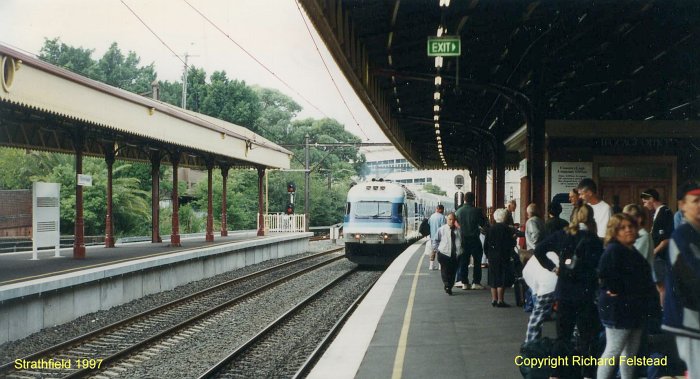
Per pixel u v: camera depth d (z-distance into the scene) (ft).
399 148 100.17
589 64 54.95
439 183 340.80
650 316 18.61
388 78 62.23
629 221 18.58
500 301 38.78
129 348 35.42
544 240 22.24
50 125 58.80
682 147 60.95
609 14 42.57
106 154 75.25
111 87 58.34
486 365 24.63
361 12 43.68
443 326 32.76
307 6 31.53
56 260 58.80
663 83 59.41
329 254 117.50
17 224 121.49
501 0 42.04
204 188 167.12
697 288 14.32
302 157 246.68
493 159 88.38
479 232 47.37
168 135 69.05
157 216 87.86
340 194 212.02
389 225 89.10
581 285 21.59
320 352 35.63
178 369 32.04
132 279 56.75
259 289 62.54
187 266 70.13
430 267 61.77
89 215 124.57
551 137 61.00
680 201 16.20
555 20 45.42
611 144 61.11
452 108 81.00
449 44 40.27
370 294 45.06
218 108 237.86
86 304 48.75
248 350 36.60
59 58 218.59
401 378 22.80
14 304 39.91
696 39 46.52
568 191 60.90
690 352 14.46
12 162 136.98
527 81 61.52
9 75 42.04
